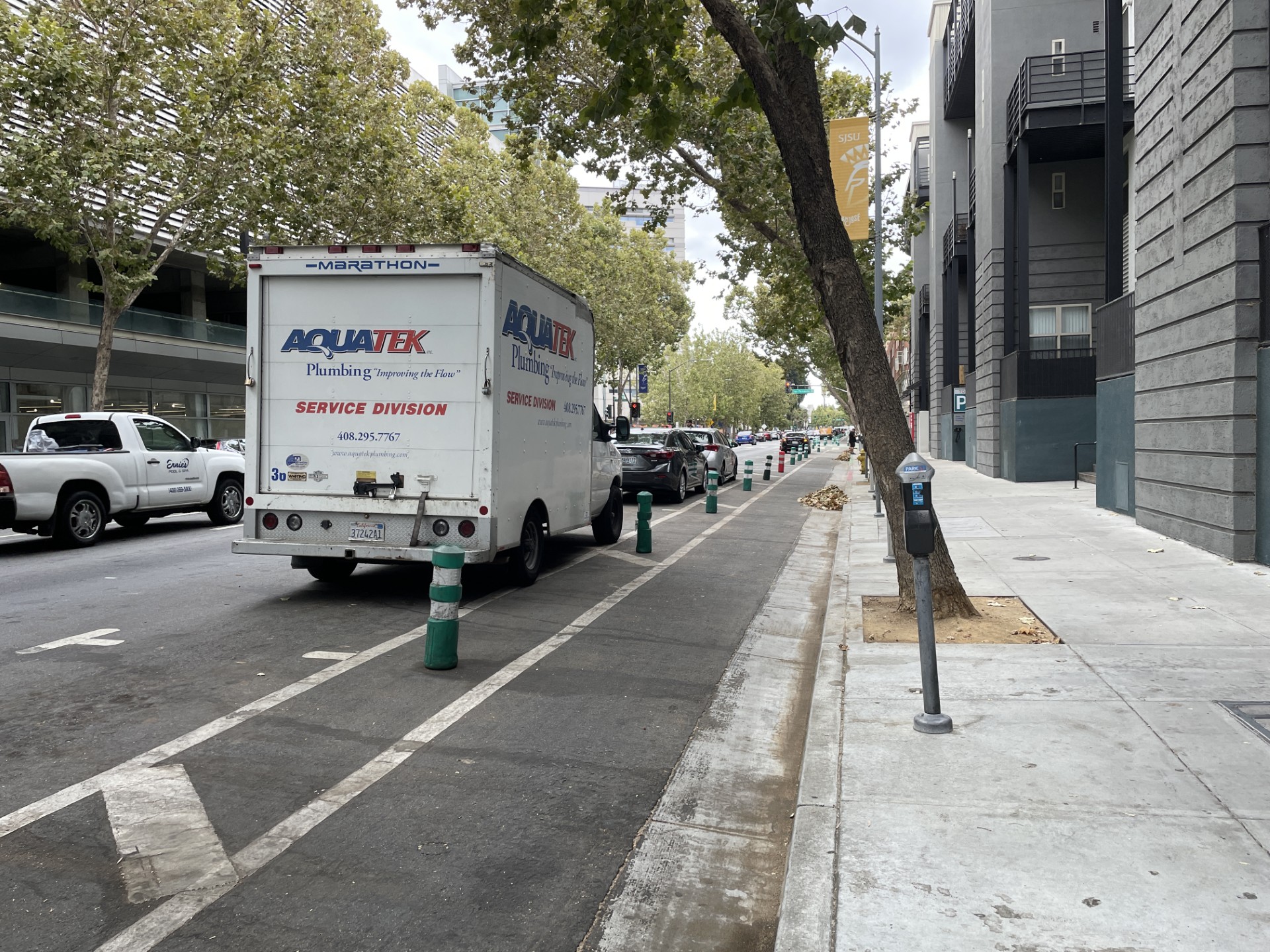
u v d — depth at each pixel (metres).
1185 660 6.05
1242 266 9.55
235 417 40.03
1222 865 3.32
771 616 8.96
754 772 4.89
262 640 7.36
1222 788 3.99
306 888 3.50
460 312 8.40
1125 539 11.91
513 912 3.38
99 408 22.19
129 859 3.69
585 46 15.55
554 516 10.48
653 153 17.23
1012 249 23.81
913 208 22.92
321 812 4.17
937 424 41.78
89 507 13.45
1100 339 15.81
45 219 19.97
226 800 4.27
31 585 9.93
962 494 20.53
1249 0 9.31
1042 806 3.85
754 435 129.88
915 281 48.47
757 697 6.25
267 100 21.69
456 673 6.47
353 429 8.57
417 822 4.09
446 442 8.44
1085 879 3.24
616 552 12.83
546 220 39.91
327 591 9.48
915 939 2.90
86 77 19.39
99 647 7.10
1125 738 4.63
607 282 46.66
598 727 5.46
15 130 21.16
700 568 11.64
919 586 4.92
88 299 34.31
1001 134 25.12
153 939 3.12
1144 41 12.21
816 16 6.81
